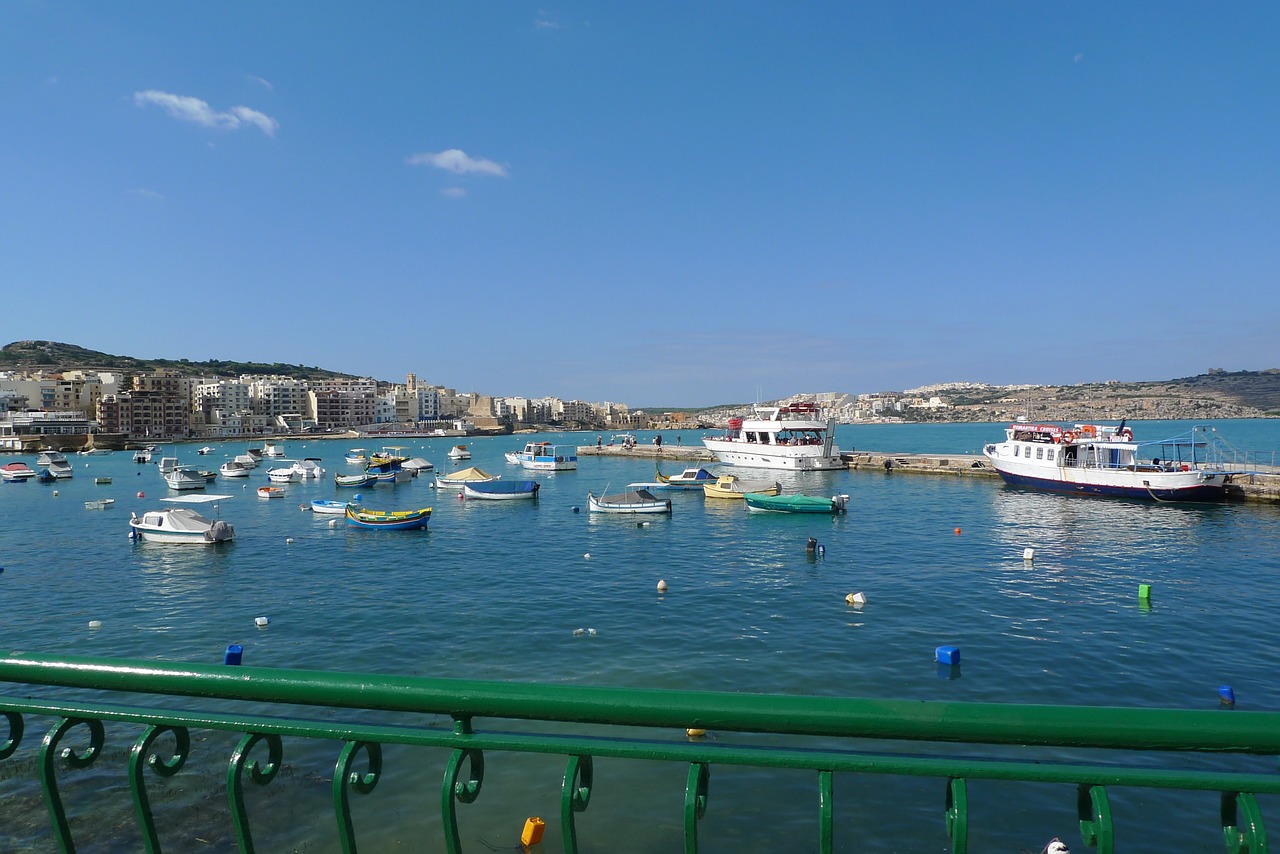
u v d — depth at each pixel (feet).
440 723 54.24
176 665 10.12
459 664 70.03
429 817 42.24
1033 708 8.52
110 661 10.27
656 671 66.59
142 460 456.45
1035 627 78.59
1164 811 42.04
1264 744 8.13
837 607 88.22
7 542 153.17
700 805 8.88
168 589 105.09
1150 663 66.95
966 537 141.49
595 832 40.55
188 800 43.98
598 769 47.37
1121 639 74.02
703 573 110.93
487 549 137.08
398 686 9.58
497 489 224.33
